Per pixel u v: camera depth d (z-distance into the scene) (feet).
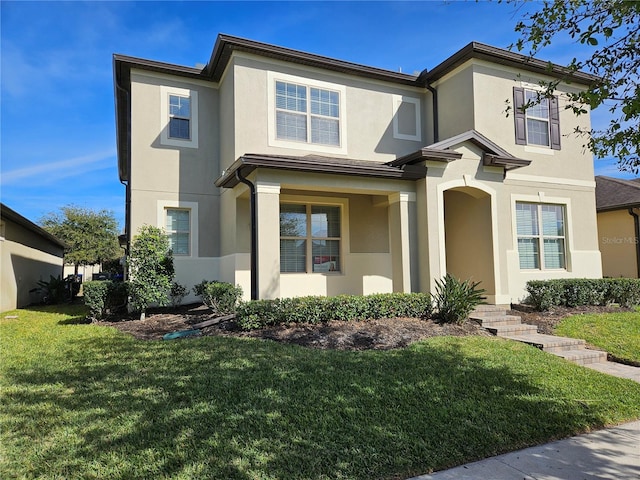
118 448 13.30
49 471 12.12
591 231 47.98
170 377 19.51
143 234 35.68
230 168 33.71
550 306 37.55
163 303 35.83
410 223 36.88
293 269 42.27
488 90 42.42
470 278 41.01
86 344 26.53
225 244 41.45
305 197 42.29
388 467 12.76
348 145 43.14
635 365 26.35
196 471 12.05
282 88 40.42
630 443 15.25
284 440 13.94
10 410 16.24
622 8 13.84
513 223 42.88
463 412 16.75
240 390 17.89
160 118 42.27
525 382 20.63
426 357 23.61
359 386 18.74
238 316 28.89
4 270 47.47
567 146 46.96
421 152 34.60
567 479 12.60
